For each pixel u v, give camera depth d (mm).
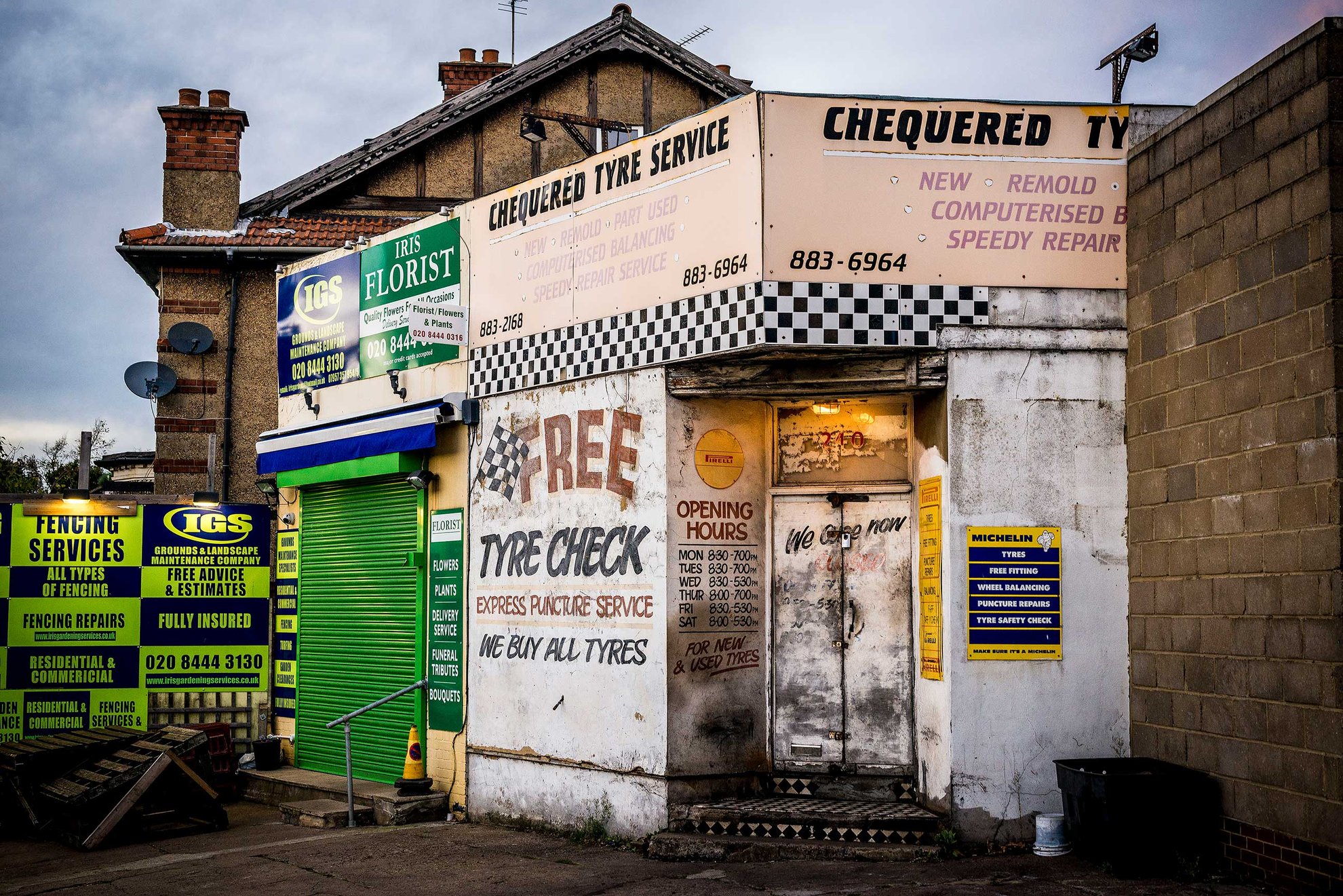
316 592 12867
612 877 7906
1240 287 7285
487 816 10359
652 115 18453
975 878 7336
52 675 12930
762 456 9383
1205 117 7664
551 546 9945
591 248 9820
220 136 17125
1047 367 8430
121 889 8500
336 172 17516
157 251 16203
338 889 8000
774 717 9172
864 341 8312
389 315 12039
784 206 8328
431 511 11344
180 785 10906
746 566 9234
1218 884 7000
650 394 9180
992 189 8477
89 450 13617
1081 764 7770
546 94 18234
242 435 16391
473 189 17984
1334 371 6492
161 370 16047
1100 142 8562
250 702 13336
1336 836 6324
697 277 8828
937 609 8430
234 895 8062
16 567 12906
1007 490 8320
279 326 13750
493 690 10414
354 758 12094
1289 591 6766
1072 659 8273
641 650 9039
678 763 8797
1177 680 7777
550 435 10055
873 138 8430
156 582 13242
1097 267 8531
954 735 8117
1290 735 6707
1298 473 6738
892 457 9133
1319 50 6664
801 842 8211
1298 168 6805
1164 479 8008
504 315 10656
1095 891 6930
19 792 10922
